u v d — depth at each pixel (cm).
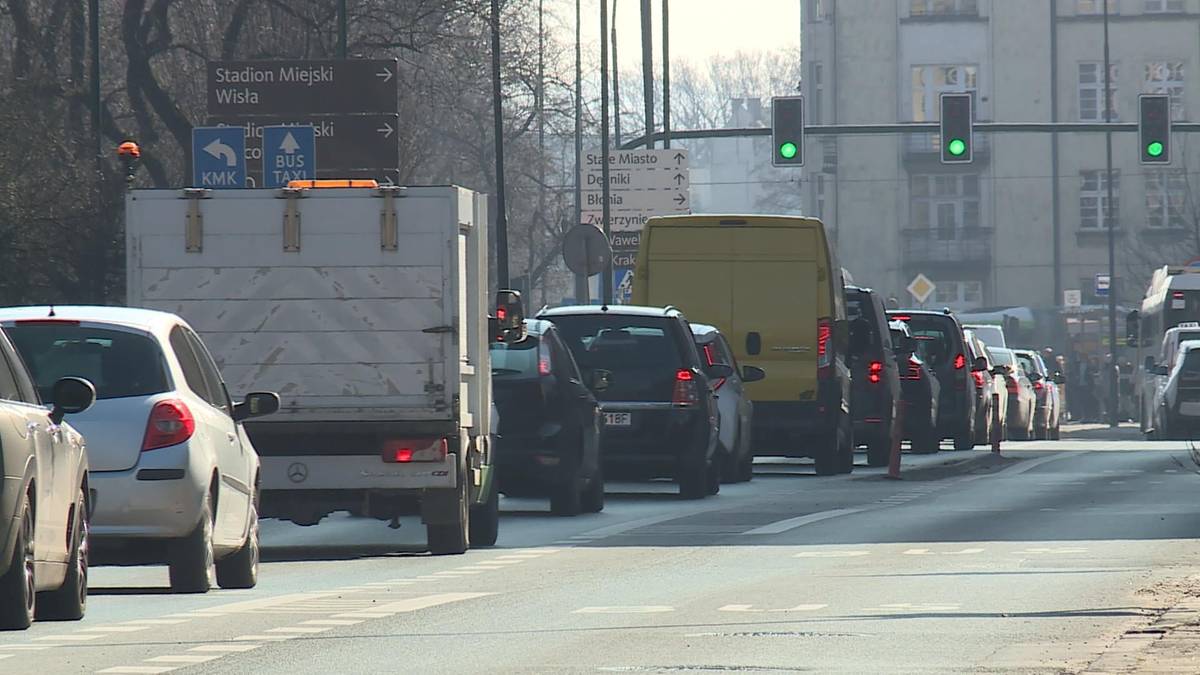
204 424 5062
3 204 13538
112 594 5112
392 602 4841
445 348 6378
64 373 4962
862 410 11706
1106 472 10938
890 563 5762
